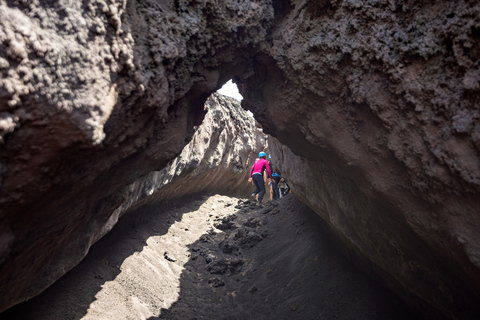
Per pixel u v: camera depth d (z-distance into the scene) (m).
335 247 4.34
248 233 6.36
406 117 1.77
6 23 1.20
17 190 1.37
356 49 1.91
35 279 2.17
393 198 2.03
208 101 8.36
